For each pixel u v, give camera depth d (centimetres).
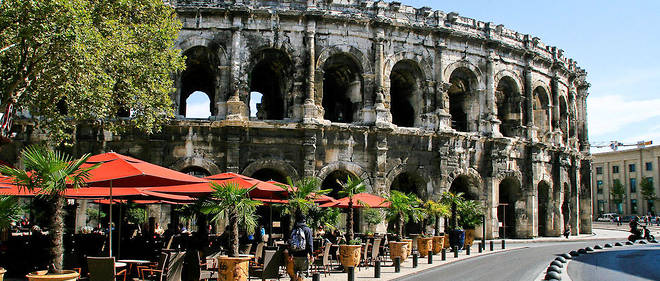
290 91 4578
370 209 4394
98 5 3142
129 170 2003
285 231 4059
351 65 4803
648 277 2522
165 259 2047
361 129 4528
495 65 5416
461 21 5272
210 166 4284
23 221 4169
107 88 3062
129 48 3203
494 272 2720
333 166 4462
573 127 6650
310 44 4534
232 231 2030
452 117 5628
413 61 4941
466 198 5234
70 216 4259
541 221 5884
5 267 2341
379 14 4762
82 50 2725
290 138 4419
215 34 4466
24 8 2548
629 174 14388
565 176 6072
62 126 3353
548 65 6025
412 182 5138
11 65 2873
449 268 2908
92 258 1788
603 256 3491
